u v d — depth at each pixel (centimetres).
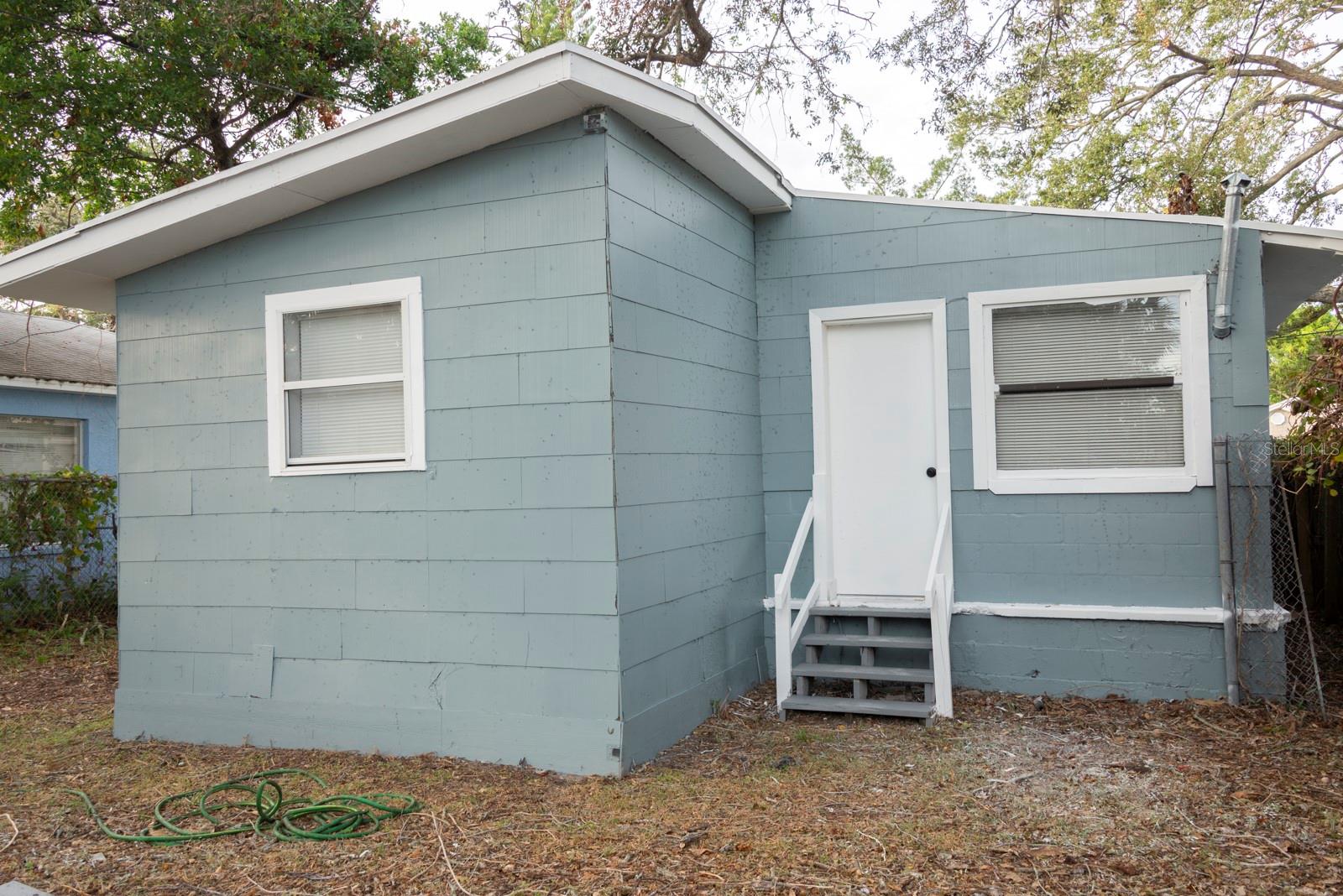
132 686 653
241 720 620
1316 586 954
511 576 554
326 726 597
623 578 535
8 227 1280
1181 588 666
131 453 660
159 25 1150
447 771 540
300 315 624
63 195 1256
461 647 566
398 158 562
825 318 753
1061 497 693
